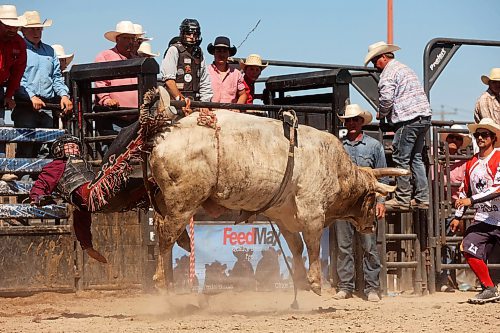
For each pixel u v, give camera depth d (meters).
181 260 22.98
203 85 22.06
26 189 21.61
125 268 22.58
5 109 21.67
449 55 26.14
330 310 19.58
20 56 21.31
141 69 21.12
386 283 24.88
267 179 18.03
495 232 20.75
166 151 17.22
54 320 17.45
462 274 26.88
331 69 26.11
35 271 21.69
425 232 25.50
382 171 20.30
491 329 16.02
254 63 24.67
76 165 18.14
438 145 26.17
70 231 22.05
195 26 21.66
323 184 18.89
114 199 18.20
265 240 24.09
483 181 20.66
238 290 23.73
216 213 18.23
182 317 18.00
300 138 18.72
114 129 22.78
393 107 24.22
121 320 17.36
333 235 24.47
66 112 21.88
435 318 17.61
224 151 17.56
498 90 25.66
